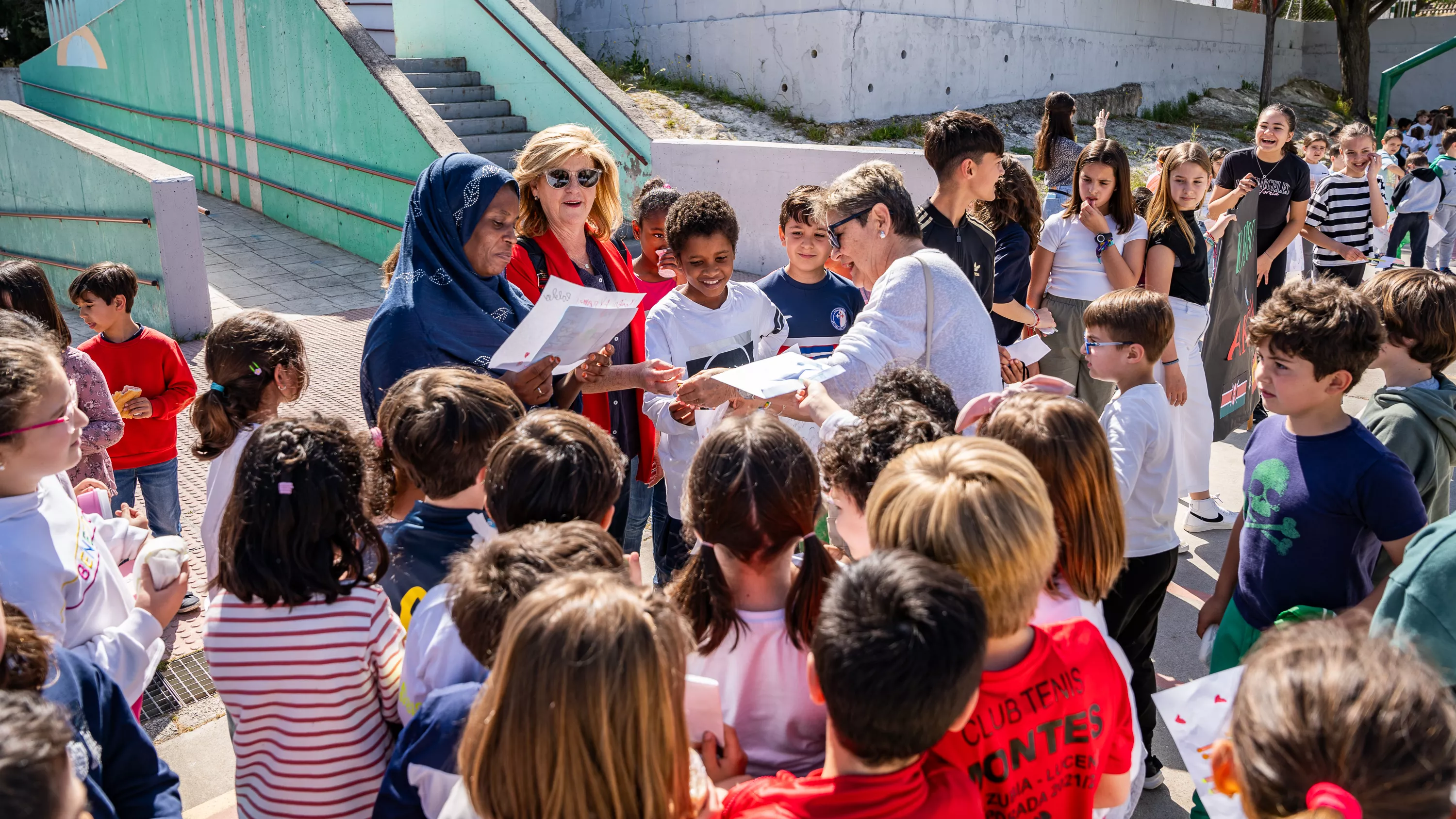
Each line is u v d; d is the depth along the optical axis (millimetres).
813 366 2520
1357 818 1033
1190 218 4551
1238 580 2562
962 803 1429
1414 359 2514
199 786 2979
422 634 1836
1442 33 22875
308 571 1809
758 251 8922
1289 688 1129
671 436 3230
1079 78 17344
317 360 7289
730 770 1699
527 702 1292
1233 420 5324
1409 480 2176
